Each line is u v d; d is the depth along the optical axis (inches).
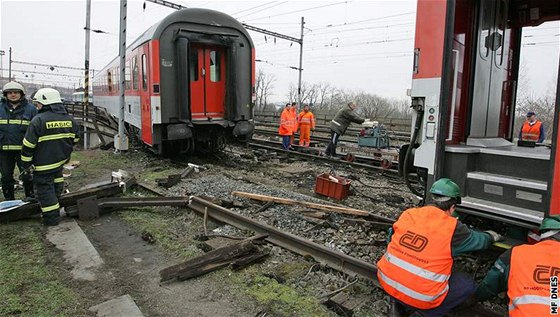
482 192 145.5
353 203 272.5
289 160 449.1
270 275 153.7
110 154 467.5
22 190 287.4
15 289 141.9
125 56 482.9
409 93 162.6
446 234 110.3
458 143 171.0
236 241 185.3
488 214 136.9
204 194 268.7
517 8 199.5
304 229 205.3
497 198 141.2
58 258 169.5
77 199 230.7
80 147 756.6
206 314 129.7
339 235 196.5
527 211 130.7
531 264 92.5
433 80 152.9
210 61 413.1
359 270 152.1
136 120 451.8
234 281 150.6
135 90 450.0
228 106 416.5
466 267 156.3
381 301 135.6
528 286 91.0
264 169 396.2
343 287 145.6
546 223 98.6
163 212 236.2
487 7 174.6
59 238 190.7
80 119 851.4
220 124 405.7
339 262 159.2
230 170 381.1
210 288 145.9
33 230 201.2
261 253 170.2
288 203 244.1
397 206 267.1
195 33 384.8
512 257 96.7
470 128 173.5
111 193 255.6
